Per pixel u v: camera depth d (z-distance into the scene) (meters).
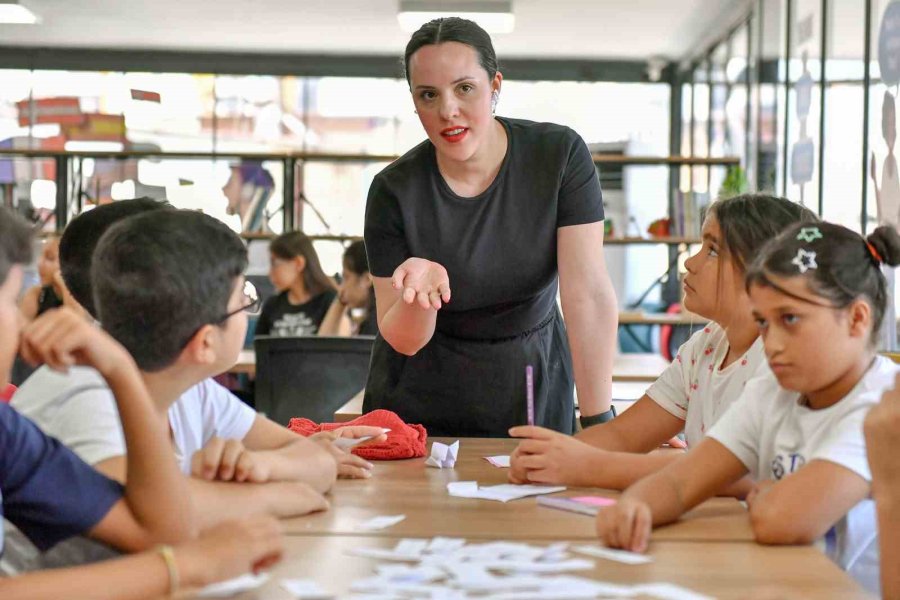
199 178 6.72
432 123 2.01
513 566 1.11
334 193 7.67
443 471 1.76
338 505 1.47
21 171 6.80
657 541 1.26
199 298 1.27
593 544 1.24
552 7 7.48
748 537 1.28
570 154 2.15
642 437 1.96
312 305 4.90
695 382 1.91
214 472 1.41
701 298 1.80
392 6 7.53
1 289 1.06
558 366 2.34
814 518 1.24
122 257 1.27
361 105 9.05
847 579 1.09
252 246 6.65
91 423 1.33
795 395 1.45
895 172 4.59
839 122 5.40
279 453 1.53
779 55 6.47
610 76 9.05
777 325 1.35
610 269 8.28
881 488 1.19
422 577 1.07
